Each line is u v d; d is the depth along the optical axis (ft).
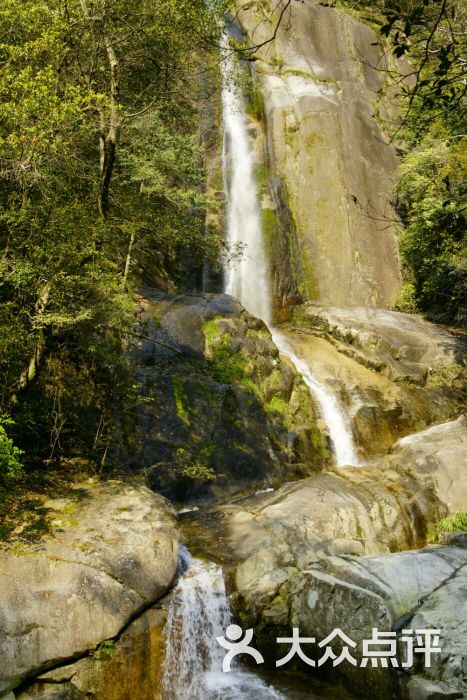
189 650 22.74
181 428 33.35
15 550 21.08
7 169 24.25
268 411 37.73
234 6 36.47
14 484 25.49
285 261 59.88
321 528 28.53
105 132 32.04
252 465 34.50
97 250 27.71
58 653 19.43
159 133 41.32
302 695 22.35
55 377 30.17
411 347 50.93
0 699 18.20
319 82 74.74
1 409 25.90
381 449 41.83
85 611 20.24
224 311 40.63
